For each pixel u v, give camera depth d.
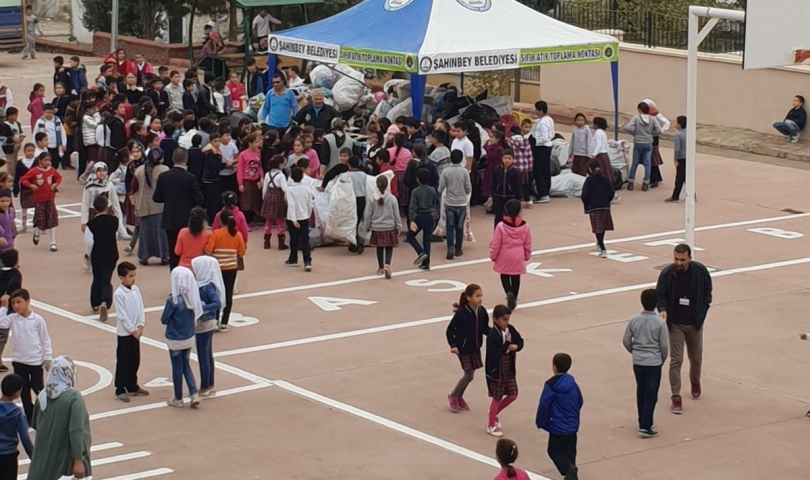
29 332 16.27
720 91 36.53
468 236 25.17
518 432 16.38
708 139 35.38
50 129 30.97
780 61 20.11
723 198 29.41
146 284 23.03
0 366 18.45
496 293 22.34
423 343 19.83
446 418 16.84
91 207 23.80
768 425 16.62
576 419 14.41
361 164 26.16
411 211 23.78
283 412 17.05
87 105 29.92
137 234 24.72
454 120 29.62
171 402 17.25
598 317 20.98
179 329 16.92
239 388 17.95
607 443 16.00
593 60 29.98
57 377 12.92
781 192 30.00
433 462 15.38
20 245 25.72
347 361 19.06
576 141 29.55
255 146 25.77
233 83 36.53
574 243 25.61
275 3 40.81
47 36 58.72
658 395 17.75
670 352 17.00
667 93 37.72
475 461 15.41
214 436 16.20
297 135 27.14
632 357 17.52
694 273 16.92
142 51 50.19
